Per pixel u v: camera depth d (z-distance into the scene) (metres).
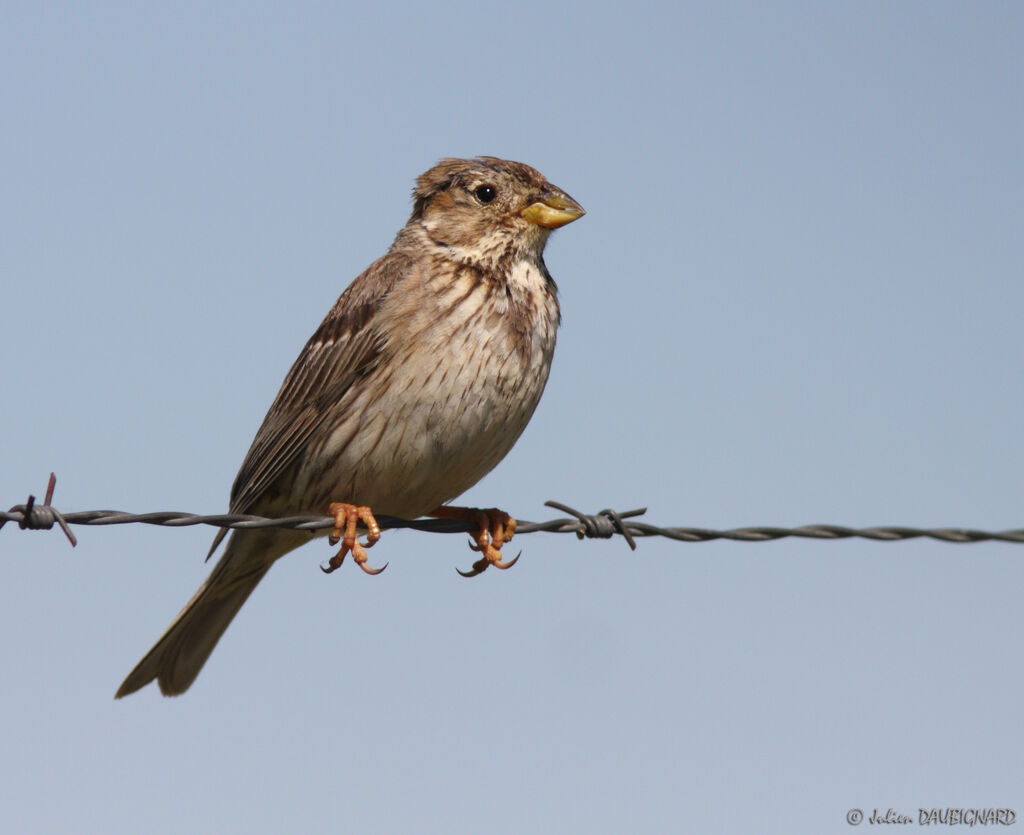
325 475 11.01
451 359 10.56
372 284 11.13
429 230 11.55
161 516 8.98
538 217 11.21
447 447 10.66
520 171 11.52
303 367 11.31
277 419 11.48
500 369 10.70
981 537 10.28
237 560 11.67
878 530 10.12
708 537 9.89
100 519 8.73
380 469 10.77
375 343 10.73
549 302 11.38
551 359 11.31
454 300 10.79
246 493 11.30
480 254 11.20
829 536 10.04
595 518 9.73
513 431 11.02
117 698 11.18
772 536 9.96
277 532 11.46
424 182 11.96
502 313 10.88
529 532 9.88
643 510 9.75
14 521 8.34
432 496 11.09
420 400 10.57
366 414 10.73
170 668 11.63
